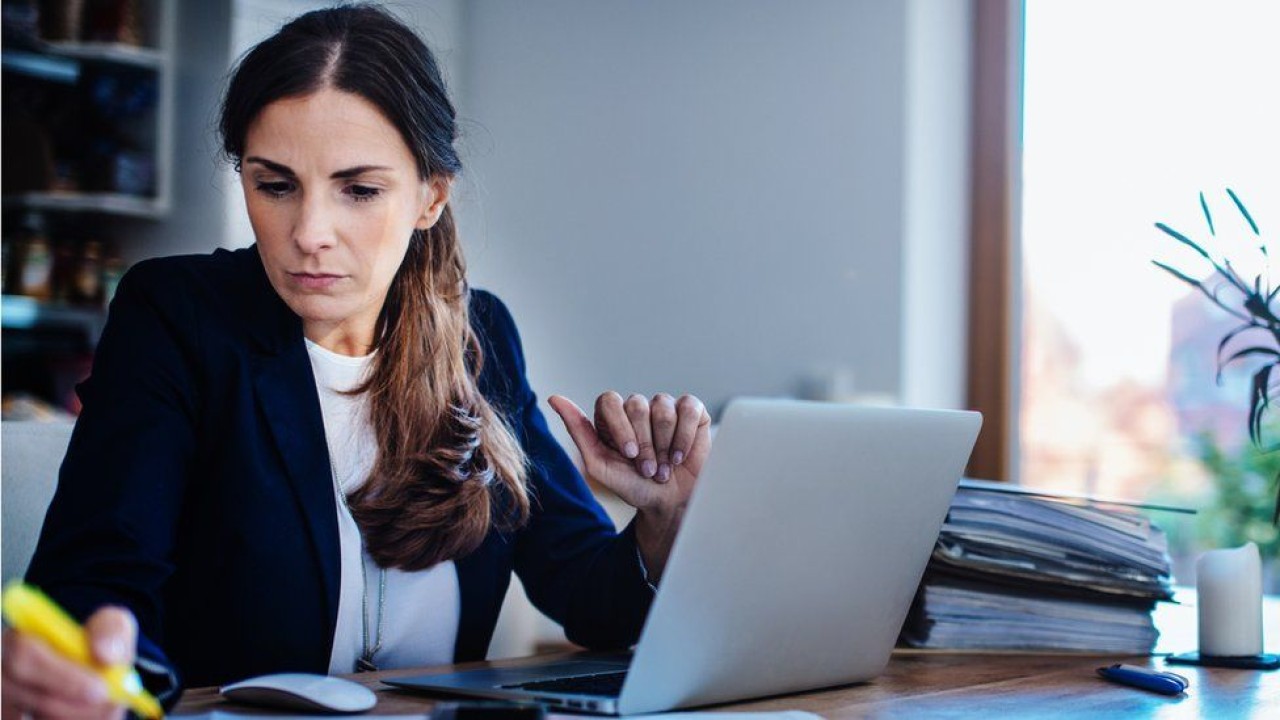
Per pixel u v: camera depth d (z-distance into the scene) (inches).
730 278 128.5
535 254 141.6
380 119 45.9
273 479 47.8
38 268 118.6
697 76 130.7
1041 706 40.8
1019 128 116.6
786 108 124.6
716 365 129.3
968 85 119.2
